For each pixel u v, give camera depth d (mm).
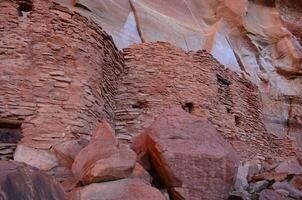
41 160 4020
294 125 11141
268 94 11328
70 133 4508
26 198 2404
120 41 8859
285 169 6926
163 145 3730
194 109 6879
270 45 12703
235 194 4008
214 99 7312
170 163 3611
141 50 7164
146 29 9680
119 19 9383
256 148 8258
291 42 12594
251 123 8406
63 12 5359
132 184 3168
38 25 5102
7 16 5023
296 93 11648
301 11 14953
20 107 4461
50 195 2621
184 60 7219
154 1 11070
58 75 4875
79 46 5266
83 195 3006
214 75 7566
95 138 3904
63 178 3887
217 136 4309
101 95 5668
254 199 4422
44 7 5262
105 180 3154
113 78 6531
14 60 4727
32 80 4699
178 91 6863
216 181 3721
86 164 3469
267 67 12102
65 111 4648
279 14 13898
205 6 12594
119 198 3002
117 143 3590
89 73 5199
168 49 7199
